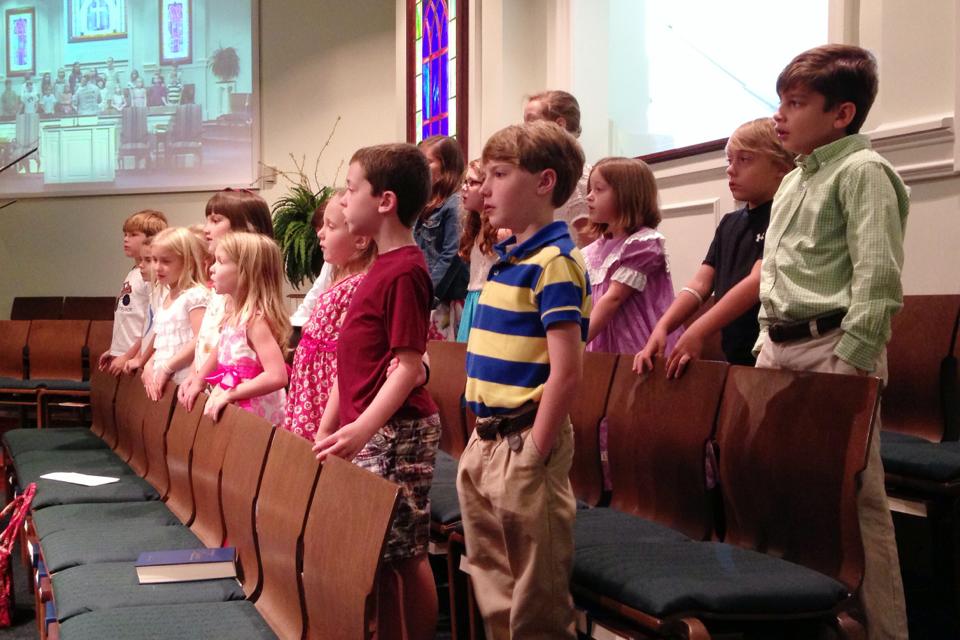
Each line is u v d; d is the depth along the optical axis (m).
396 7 7.58
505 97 5.77
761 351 2.45
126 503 3.39
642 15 5.88
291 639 2.10
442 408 3.77
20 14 9.18
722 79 5.58
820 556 2.13
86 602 2.27
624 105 5.85
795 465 2.19
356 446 2.16
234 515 2.63
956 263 3.22
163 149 8.94
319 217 4.18
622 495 2.84
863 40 3.69
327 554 1.93
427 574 2.39
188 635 2.03
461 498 2.25
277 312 3.25
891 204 2.14
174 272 4.02
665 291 3.13
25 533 4.01
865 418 2.04
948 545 2.52
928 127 3.26
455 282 3.98
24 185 9.22
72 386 6.73
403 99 7.41
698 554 2.17
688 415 2.56
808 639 1.96
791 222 2.30
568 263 2.08
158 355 3.99
